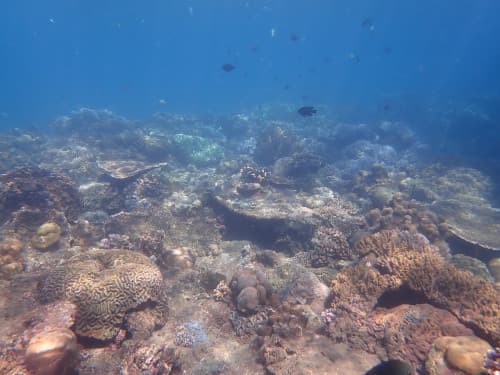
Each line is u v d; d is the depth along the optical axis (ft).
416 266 21.75
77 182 55.98
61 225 33.17
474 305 19.34
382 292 21.98
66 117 112.78
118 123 100.48
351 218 39.65
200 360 19.53
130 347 18.51
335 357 18.94
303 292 25.46
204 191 48.65
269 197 43.86
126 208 45.68
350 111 150.51
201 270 30.01
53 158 73.51
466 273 21.07
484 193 64.54
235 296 24.36
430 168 76.18
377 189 52.49
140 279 21.07
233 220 39.50
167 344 20.38
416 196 57.36
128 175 49.52
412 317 19.61
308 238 35.88
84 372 16.97
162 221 38.37
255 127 110.01
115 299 19.74
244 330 21.98
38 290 21.57
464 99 145.38
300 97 194.39
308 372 17.92
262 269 29.71
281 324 20.94
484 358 15.21
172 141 81.05
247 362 19.54
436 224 38.75
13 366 14.94
